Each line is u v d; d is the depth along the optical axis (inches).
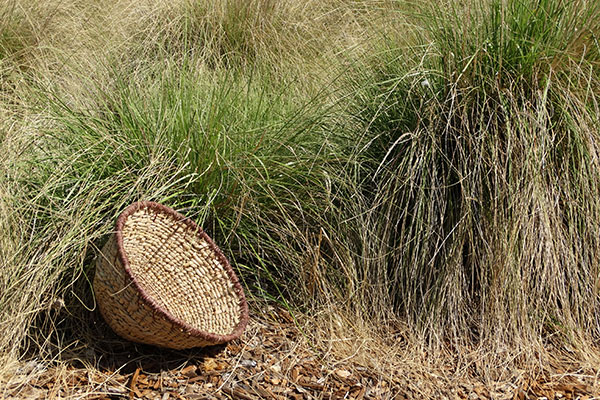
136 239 113.8
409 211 130.8
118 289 98.7
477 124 127.1
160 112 134.8
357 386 109.0
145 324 99.1
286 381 108.0
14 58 177.6
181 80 143.0
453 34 134.1
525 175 122.4
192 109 137.9
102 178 123.3
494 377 115.8
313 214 134.0
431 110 126.2
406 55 144.1
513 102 124.3
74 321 112.0
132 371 105.7
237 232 129.6
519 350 121.0
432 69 135.5
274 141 135.5
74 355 106.1
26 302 106.7
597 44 127.7
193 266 117.6
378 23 184.7
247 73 178.7
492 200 123.6
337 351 116.9
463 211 124.4
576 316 127.6
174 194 121.6
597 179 127.7
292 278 131.0
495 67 128.9
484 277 124.6
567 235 128.5
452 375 115.3
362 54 159.8
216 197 128.0
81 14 203.9
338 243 129.8
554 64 128.0
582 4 130.3
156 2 209.0
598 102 132.3
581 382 115.9
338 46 187.5
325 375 110.7
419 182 128.9
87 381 101.5
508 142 121.1
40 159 123.9
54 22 193.2
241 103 148.7
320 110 149.4
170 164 126.0
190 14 202.2
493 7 133.1
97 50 184.7
